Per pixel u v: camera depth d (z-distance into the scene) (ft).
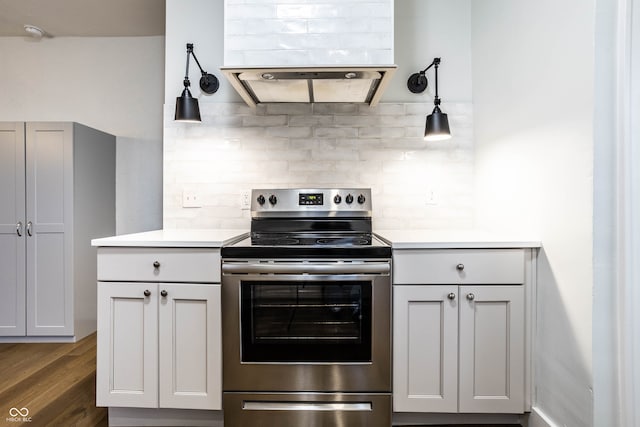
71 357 7.68
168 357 5.17
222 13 7.33
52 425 5.32
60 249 8.44
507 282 5.09
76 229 8.52
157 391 5.18
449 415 5.37
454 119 7.30
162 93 9.90
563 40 4.52
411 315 5.14
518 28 5.54
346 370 5.11
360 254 5.04
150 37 9.89
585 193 4.18
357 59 5.44
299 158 7.32
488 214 6.64
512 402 5.10
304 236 6.37
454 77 7.31
